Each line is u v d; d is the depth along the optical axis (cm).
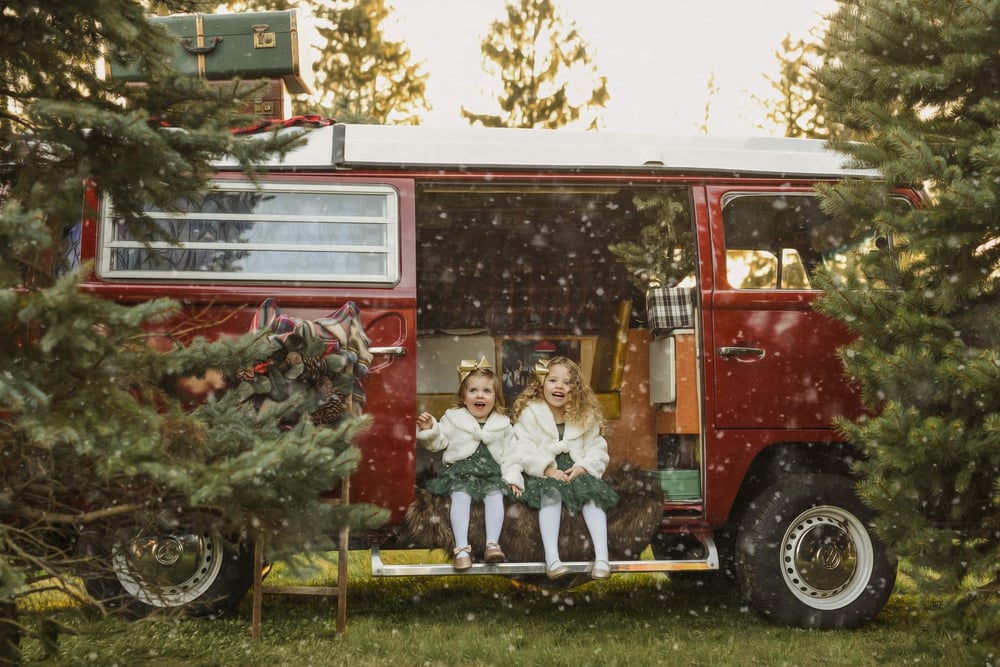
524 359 675
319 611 545
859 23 498
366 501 504
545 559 512
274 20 570
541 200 649
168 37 397
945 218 442
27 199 365
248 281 510
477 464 519
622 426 617
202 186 410
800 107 1695
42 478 371
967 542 435
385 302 516
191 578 498
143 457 318
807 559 542
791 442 557
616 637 506
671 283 614
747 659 468
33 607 465
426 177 536
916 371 432
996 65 473
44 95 390
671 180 556
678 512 544
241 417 388
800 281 610
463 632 495
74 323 303
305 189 523
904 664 451
